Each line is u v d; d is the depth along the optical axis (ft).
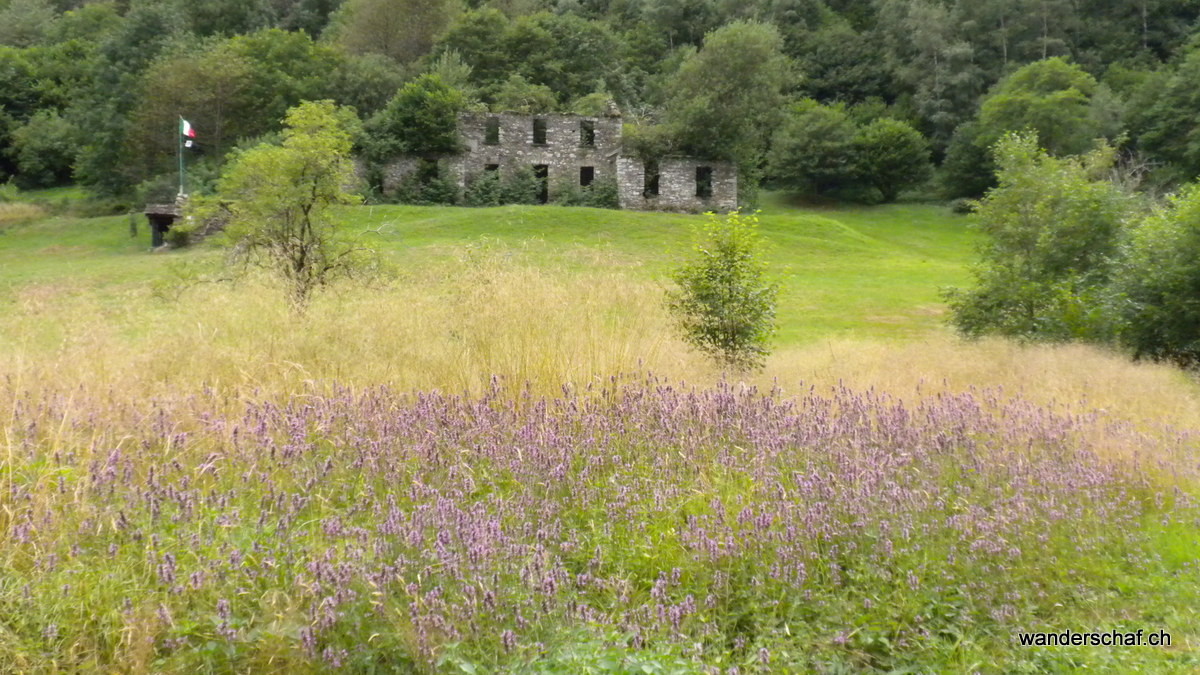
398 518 14.62
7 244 133.39
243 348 26.25
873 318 79.20
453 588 13.29
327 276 54.03
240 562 13.24
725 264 43.70
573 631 12.87
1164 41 260.62
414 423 19.08
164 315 35.09
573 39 237.25
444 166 157.28
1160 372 46.34
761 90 178.81
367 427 18.98
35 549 13.66
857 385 33.35
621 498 17.04
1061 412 29.78
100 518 14.23
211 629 12.55
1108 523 19.03
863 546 16.33
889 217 203.21
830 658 14.05
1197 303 53.62
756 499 17.67
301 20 294.87
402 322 28.76
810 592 15.20
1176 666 14.24
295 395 21.07
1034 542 17.39
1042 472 20.34
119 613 12.62
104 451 17.04
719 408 21.57
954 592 15.87
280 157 55.77
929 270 115.85
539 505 16.55
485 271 35.32
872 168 214.28
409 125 155.53
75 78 244.42
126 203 167.84
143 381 22.85
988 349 51.37
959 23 259.39
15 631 12.48
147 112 168.04
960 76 240.73
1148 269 56.13
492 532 14.46
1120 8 271.69
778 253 124.98
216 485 15.92
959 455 20.79
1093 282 62.75
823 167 216.13
